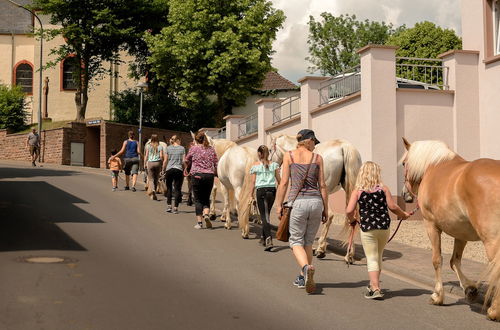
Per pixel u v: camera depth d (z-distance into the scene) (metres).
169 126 41.91
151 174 16.86
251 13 35.19
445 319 6.05
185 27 35.69
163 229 11.74
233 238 11.05
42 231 10.59
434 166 6.86
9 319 5.40
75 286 6.77
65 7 38.53
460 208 6.06
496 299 5.75
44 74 45.88
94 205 14.90
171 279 7.41
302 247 7.13
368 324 5.77
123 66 45.91
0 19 49.41
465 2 16.05
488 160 5.98
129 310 5.89
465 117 15.34
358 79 15.82
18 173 24.70
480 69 15.40
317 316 5.99
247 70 35.56
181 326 5.43
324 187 7.27
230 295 6.71
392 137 14.97
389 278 8.19
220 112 37.69
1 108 41.59
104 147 35.94
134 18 40.81
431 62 30.89
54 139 36.34
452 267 6.92
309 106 18.17
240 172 11.66
